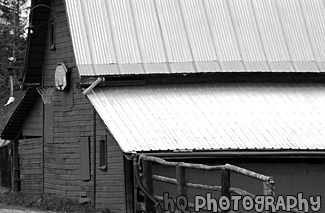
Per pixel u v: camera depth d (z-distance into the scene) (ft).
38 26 108.47
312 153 86.02
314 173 90.17
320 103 94.73
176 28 98.84
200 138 85.25
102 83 93.04
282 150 85.40
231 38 99.04
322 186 90.22
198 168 70.18
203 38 98.43
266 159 88.63
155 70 94.27
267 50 98.73
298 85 98.37
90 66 92.84
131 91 93.35
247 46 98.58
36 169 112.88
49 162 108.06
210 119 88.99
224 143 84.94
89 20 97.30
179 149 83.10
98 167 94.89
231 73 95.76
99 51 94.53
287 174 89.30
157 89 94.32
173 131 85.92
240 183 86.33
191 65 95.50
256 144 85.35
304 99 95.30
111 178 91.86
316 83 99.40
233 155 84.17
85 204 97.04
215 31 99.40
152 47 96.43
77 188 99.76
